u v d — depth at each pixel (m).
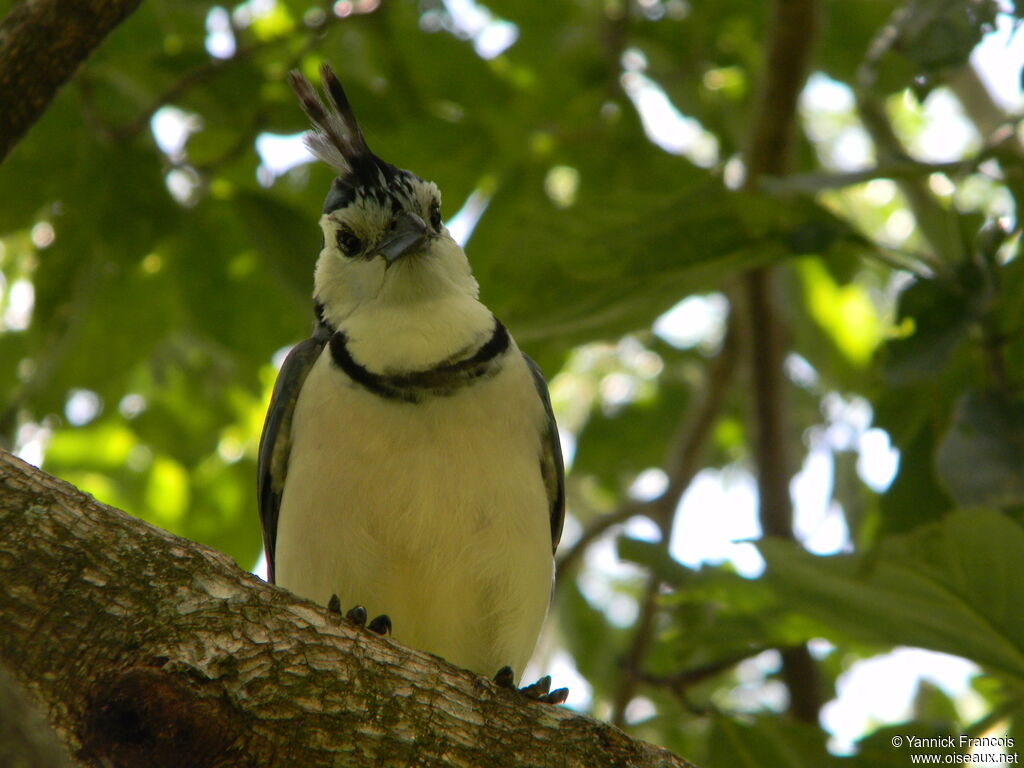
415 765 5.80
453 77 12.09
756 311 12.69
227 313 11.78
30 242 12.53
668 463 14.20
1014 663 8.08
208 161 11.47
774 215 9.14
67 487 5.83
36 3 7.60
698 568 8.88
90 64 10.90
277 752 5.64
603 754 6.09
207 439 13.78
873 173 8.84
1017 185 8.93
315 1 12.88
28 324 11.49
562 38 12.87
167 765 5.47
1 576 5.52
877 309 14.98
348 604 8.45
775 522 12.54
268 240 11.00
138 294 11.81
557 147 12.62
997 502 7.68
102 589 5.63
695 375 15.34
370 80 12.15
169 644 5.61
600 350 15.94
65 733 5.48
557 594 13.87
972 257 8.70
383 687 5.91
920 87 8.48
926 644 8.36
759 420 12.75
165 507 14.57
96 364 11.91
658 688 11.22
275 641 5.80
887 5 12.79
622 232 9.30
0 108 7.61
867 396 10.56
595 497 16.42
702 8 12.92
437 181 12.12
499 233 12.07
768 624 9.33
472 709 6.03
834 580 8.09
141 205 10.97
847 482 12.20
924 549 7.65
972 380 9.33
